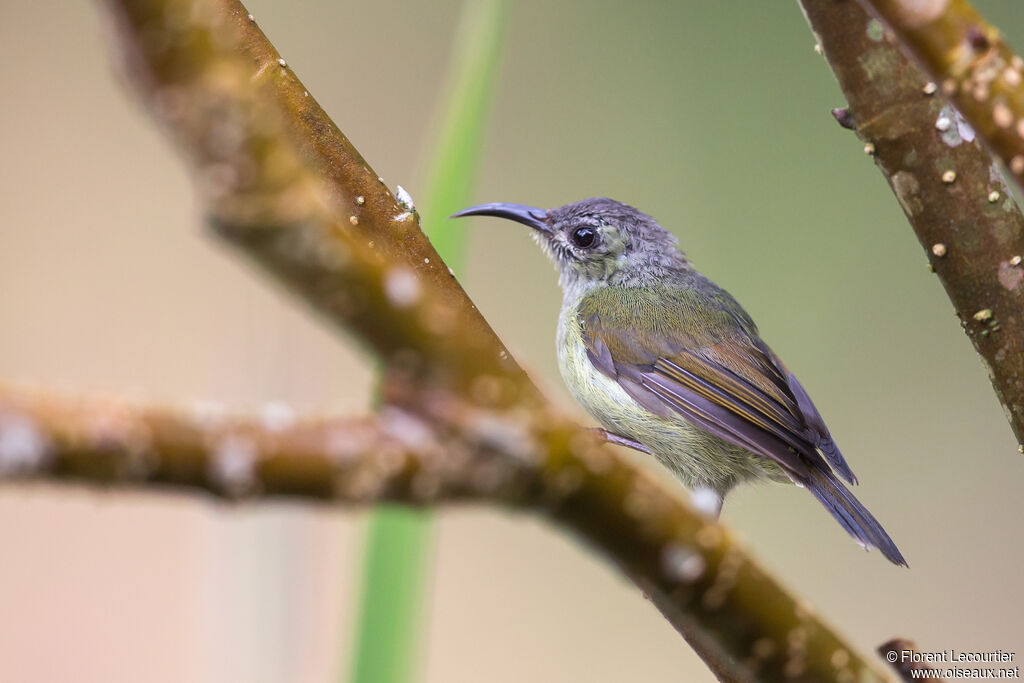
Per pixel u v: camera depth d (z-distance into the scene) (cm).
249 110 195
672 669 1275
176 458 199
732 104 1393
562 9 1429
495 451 220
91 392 202
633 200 1384
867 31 476
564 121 1406
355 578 434
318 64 1424
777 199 1372
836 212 1361
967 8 299
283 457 206
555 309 1405
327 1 1448
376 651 427
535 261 1417
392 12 1452
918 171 482
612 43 1424
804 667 265
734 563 253
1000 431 1280
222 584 639
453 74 547
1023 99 294
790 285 1357
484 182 1398
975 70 296
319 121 530
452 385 218
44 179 1386
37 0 1417
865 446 1297
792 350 1334
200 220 199
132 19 190
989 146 301
